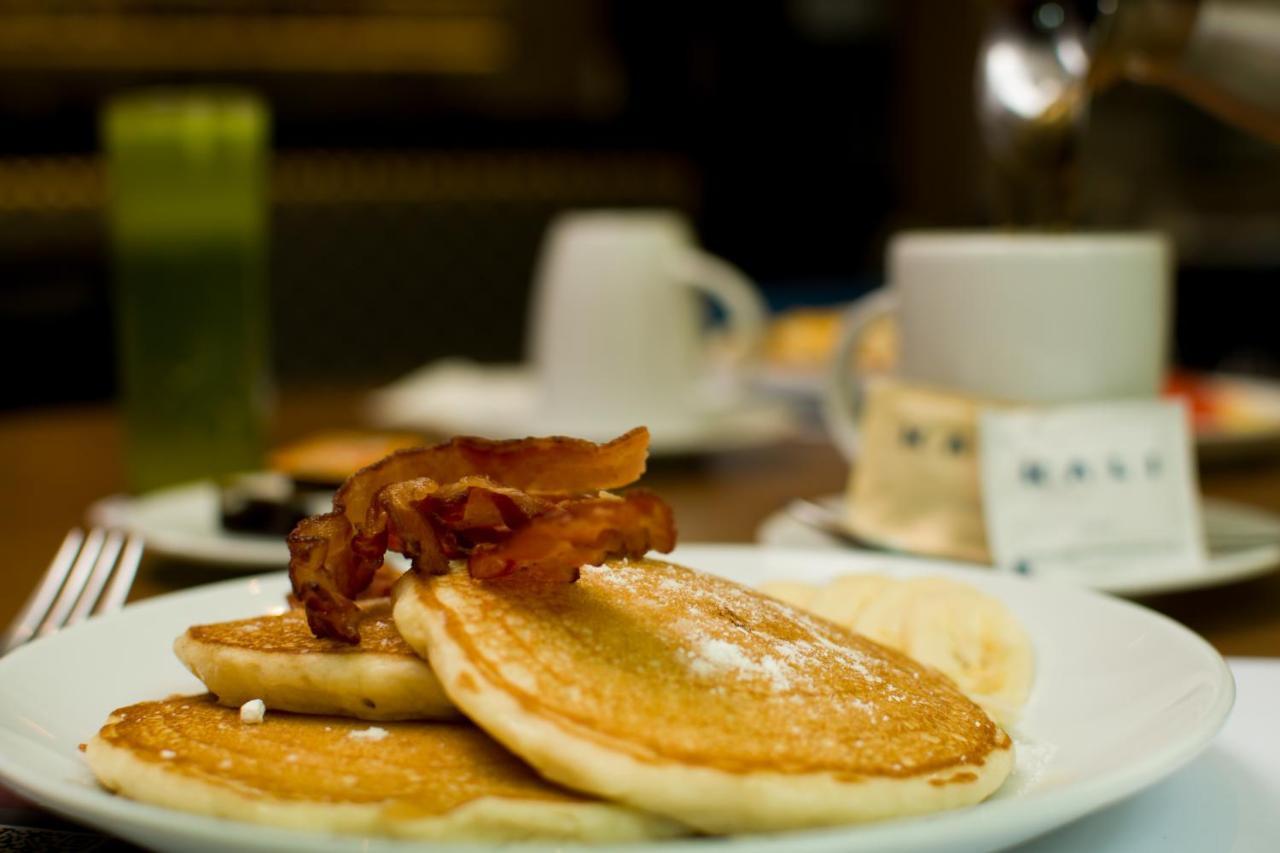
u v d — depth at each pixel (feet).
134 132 2.73
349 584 1.69
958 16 9.69
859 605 1.93
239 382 2.77
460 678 1.57
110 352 5.42
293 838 1.48
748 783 1.53
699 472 3.13
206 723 1.65
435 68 9.41
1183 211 8.29
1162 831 1.63
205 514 2.53
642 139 9.48
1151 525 2.25
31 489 2.89
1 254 7.72
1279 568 2.44
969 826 1.50
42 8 8.48
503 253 9.00
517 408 3.46
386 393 4.48
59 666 1.76
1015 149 2.43
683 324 3.23
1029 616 1.91
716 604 1.71
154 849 1.54
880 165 10.30
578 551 1.62
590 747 1.53
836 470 3.15
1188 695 1.70
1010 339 2.30
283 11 8.96
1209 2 2.48
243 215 2.77
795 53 9.90
